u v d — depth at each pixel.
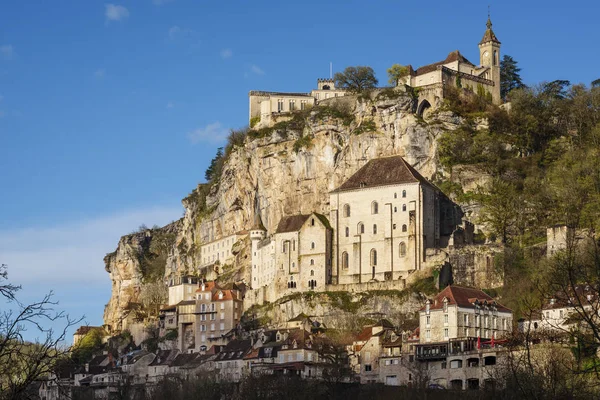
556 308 162.25
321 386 191.50
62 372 65.94
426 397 166.38
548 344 125.44
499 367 156.75
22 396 61.62
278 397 185.88
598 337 56.44
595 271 60.16
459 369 189.88
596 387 81.38
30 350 63.62
